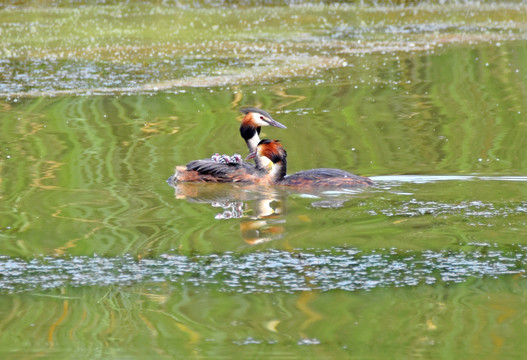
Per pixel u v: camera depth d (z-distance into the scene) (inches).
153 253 418.0
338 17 1656.0
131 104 921.5
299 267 392.5
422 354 304.7
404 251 410.6
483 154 669.3
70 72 1128.2
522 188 538.0
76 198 541.0
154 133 780.0
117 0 1943.9
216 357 305.6
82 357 305.7
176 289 370.3
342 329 328.2
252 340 319.9
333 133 774.5
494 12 1679.4
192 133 780.0
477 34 1413.6
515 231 437.4
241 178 585.9
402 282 372.5
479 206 489.7
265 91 990.4
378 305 349.4
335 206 502.9
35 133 781.3
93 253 419.8
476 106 895.7
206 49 1310.3
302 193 546.0
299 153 692.7
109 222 478.3
